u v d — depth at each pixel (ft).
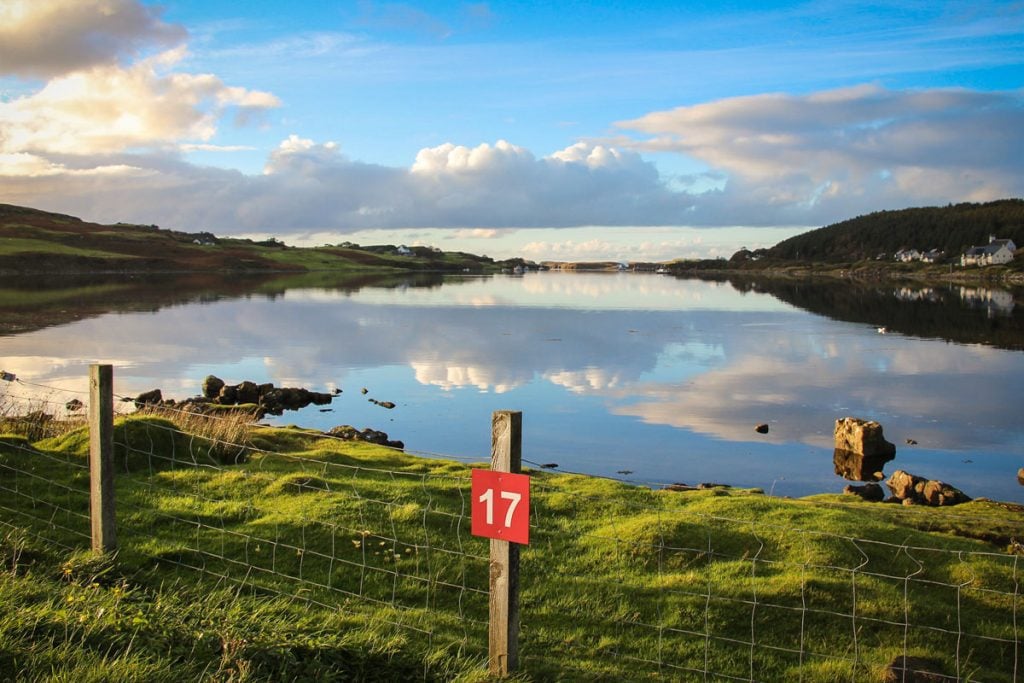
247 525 36.01
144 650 19.65
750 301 377.71
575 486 48.42
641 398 124.98
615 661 26.12
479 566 32.81
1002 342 200.13
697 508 42.73
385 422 106.83
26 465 42.32
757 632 28.55
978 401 124.67
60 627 20.36
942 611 30.66
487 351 182.80
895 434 102.83
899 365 162.71
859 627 28.96
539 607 29.86
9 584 23.49
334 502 39.55
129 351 171.22
